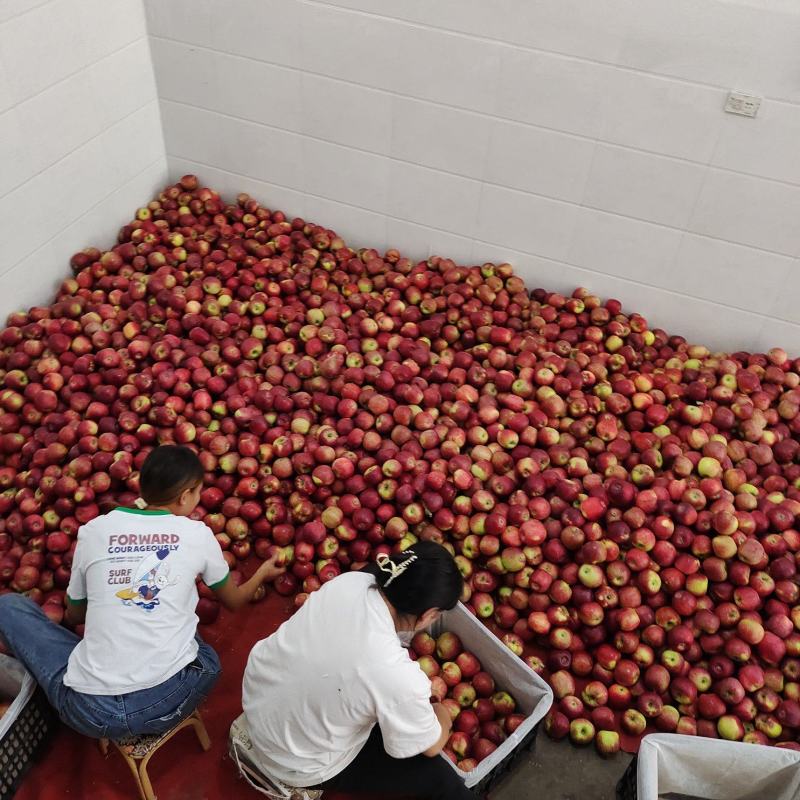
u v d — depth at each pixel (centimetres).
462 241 478
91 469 370
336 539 367
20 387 414
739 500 369
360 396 406
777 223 395
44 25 399
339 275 484
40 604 339
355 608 234
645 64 372
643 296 453
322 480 374
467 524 365
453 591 230
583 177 420
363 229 504
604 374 429
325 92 452
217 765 305
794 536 357
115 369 416
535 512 359
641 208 419
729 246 413
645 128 391
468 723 306
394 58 421
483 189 449
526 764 314
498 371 430
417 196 470
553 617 339
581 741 318
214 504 378
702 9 348
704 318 446
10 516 362
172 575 262
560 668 336
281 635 246
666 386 422
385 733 234
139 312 448
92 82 443
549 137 414
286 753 246
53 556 347
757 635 324
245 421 395
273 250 496
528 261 468
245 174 515
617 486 361
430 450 390
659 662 335
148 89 492
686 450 399
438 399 414
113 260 478
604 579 342
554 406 405
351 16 416
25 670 285
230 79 473
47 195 438
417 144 448
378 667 225
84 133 450
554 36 380
